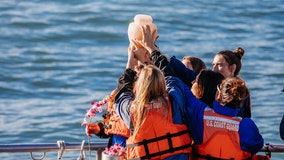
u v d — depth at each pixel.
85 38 38.38
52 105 28.27
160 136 10.95
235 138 11.12
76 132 24.80
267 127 24.64
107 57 35.06
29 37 38.06
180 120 11.09
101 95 29.80
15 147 11.79
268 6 44.81
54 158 20.31
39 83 31.17
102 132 12.03
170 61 11.71
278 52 36.25
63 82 31.31
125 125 11.66
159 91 10.95
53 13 42.03
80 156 12.06
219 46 37.31
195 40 38.16
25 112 27.31
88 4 43.59
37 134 24.78
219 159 11.11
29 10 42.50
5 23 40.16
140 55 11.82
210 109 11.20
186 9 43.56
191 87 11.81
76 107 27.98
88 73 32.44
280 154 20.97
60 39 38.09
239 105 11.27
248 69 32.84
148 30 11.70
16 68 33.25
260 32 40.28
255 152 11.24
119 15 42.03
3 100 29.00
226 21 41.97
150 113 10.94
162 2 44.72
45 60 34.44
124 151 11.55
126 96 11.26
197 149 11.21
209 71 11.63
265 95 28.86
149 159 10.96
